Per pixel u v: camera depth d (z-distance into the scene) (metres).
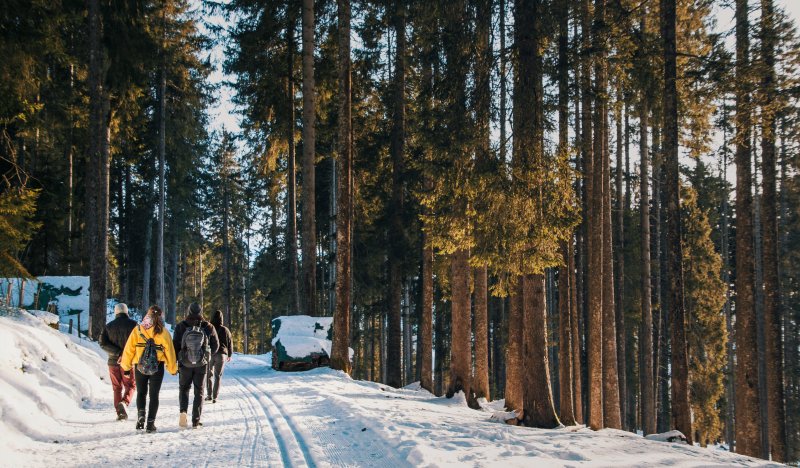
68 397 8.38
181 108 29.73
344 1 15.71
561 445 7.45
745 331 13.48
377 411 9.07
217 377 10.12
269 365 20.48
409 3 15.72
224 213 45.50
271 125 23.41
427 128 11.90
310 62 19.53
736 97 12.23
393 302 19.36
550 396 10.70
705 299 28.33
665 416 29.53
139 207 34.16
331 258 27.61
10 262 10.58
